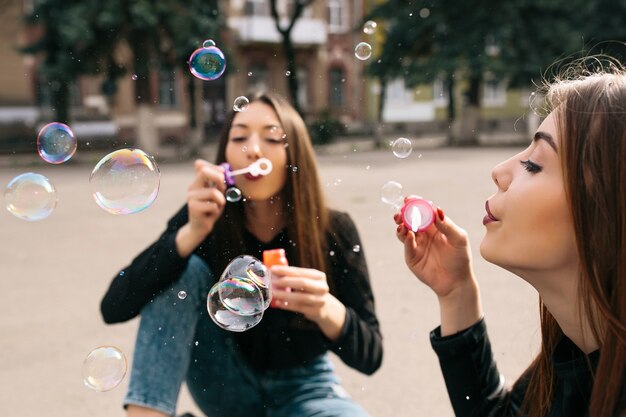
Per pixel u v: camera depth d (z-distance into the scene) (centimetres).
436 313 293
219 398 132
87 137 1520
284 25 1862
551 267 78
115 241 471
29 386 227
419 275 108
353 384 225
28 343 266
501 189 83
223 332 130
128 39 1221
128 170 134
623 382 73
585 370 81
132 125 1642
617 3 1459
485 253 82
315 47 1953
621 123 72
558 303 82
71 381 231
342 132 1903
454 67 1449
